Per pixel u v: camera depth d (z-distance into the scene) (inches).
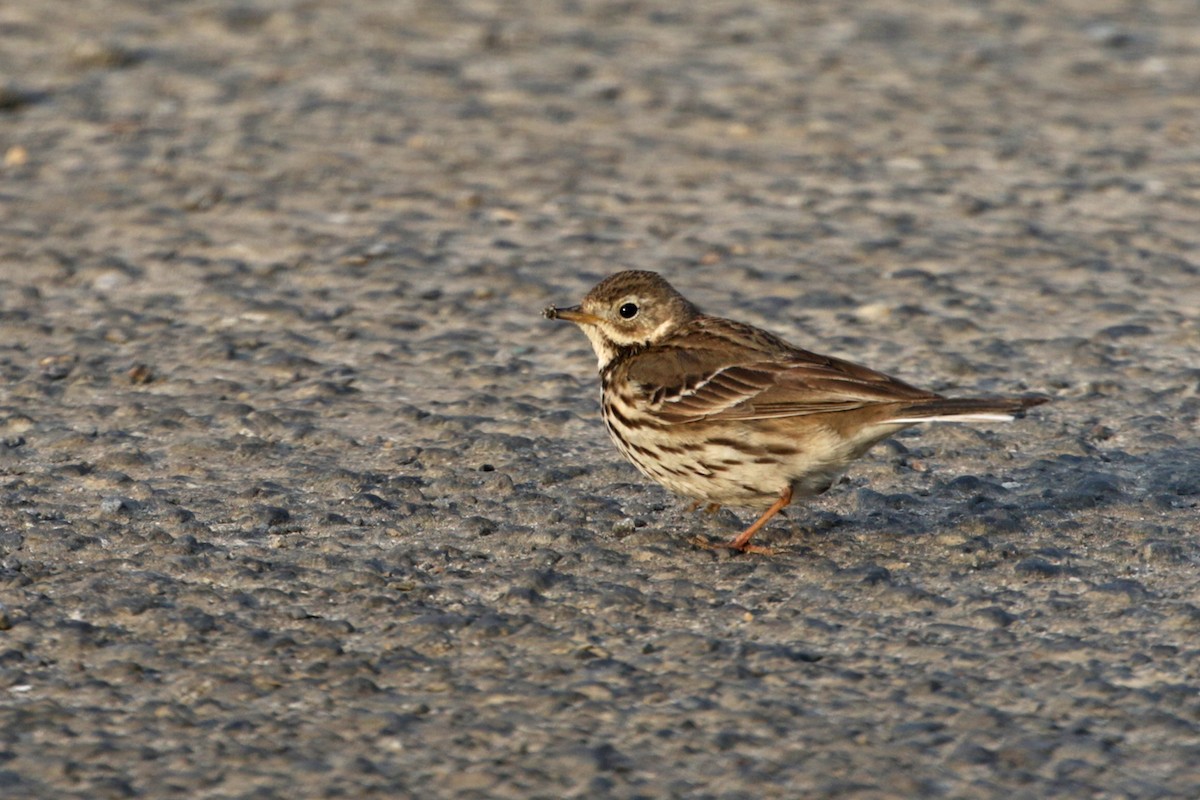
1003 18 1080.8
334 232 706.2
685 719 339.9
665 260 679.1
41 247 680.4
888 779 317.4
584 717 341.1
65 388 547.2
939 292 639.8
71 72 930.7
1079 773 318.7
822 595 399.5
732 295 640.4
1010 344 588.7
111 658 364.8
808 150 821.9
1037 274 659.4
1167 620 382.3
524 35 1023.6
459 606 393.7
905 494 467.8
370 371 567.5
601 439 513.3
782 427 421.1
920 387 552.4
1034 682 354.0
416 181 772.0
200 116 861.2
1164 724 335.0
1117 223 718.5
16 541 427.2
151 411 526.3
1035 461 490.0
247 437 510.3
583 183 772.6
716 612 391.2
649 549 430.3
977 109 887.1
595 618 387.9
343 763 323.6
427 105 885.2
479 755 326.6
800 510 458.9
